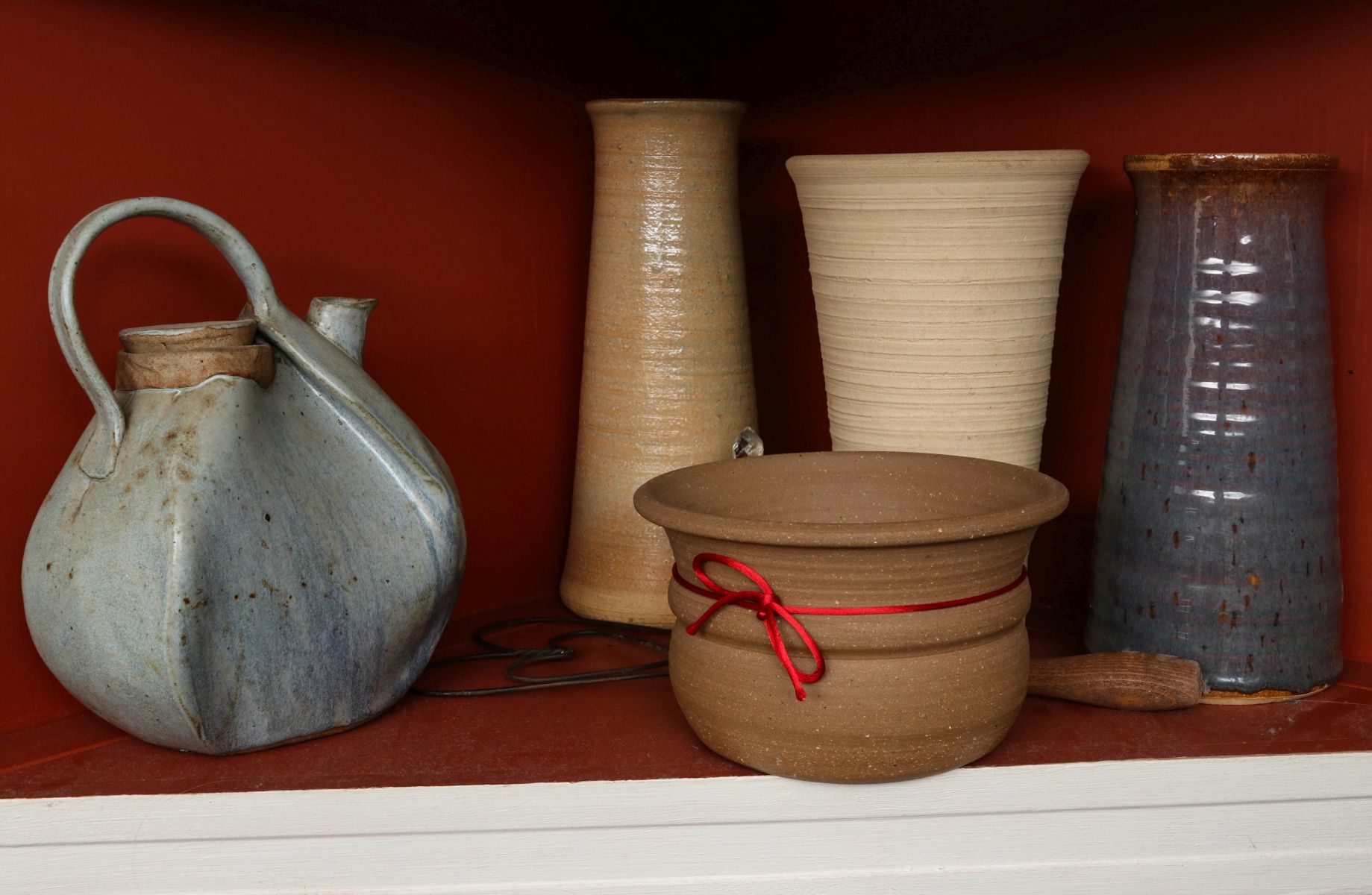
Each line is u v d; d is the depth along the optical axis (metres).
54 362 0.97
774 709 0.86
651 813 0.91
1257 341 0.96
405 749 0.95
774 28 1.36
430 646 1.02
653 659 1.13
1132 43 1.13
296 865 0.90
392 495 0.97
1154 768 0.92
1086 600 1.21
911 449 1.05
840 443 1.10
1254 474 0.97
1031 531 0.89
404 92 1.15
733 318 1.19
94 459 0.90
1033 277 1.02
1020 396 1.05
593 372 1.20
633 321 1.17
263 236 1.06
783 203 1.36
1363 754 0.93
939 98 1.25
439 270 1.19
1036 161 0.97
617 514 1.19
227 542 0.88
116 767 0.92
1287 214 0.96
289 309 1.01
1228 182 0.95
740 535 0.82
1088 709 1.00
